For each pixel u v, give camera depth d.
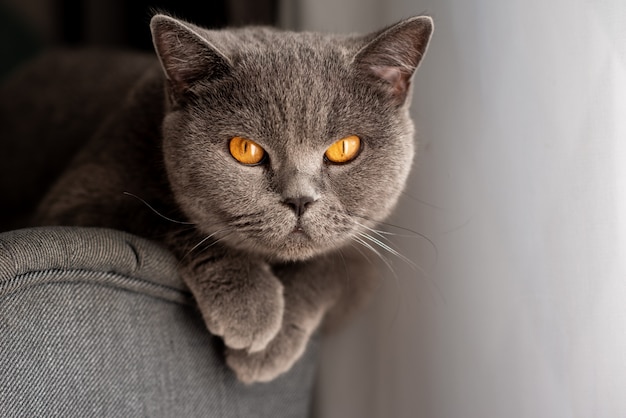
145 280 0.49
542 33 0.47
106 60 0.72
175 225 0.54
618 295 0.44
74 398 0.46
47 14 0.90
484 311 0.52
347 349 0.64
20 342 0.44
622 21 0.44
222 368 0.54
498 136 0.50
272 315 0.52
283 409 0.58
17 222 0.65
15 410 0.44
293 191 0.50
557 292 0.47
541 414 0.47
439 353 0.55
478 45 0.51
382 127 0.53
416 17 0.51
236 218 0.52
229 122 0.51
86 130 0.68
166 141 0.53
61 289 0.46
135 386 0.49
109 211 0.55
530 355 0.48
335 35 0.57
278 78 0.51
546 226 0.47
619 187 0.44
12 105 0.72
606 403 0.44
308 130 0.51
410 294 0.58
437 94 0.56
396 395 0.59
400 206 0.59
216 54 0.51
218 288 0.52
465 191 0.53
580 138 0.45
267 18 0.71
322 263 0.56
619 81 0.44
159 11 0.56
